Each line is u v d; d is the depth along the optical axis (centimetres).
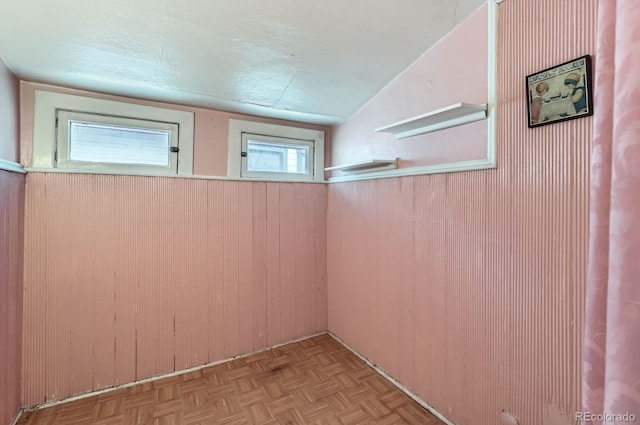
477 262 134
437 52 150
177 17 123
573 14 99
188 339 197
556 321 106
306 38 141
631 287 48
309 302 244
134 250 180
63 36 126
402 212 175
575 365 101
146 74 157
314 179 244
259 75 168
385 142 188
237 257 213
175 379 186
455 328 145
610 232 52
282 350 223
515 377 120
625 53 50
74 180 165
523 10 114
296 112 213
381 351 194
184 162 195
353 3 122
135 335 181
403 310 176
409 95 168
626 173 49
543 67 108
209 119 203
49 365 161
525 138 114
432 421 150
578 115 98
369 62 163
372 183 200
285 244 232
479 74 131
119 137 178
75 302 166
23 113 155
